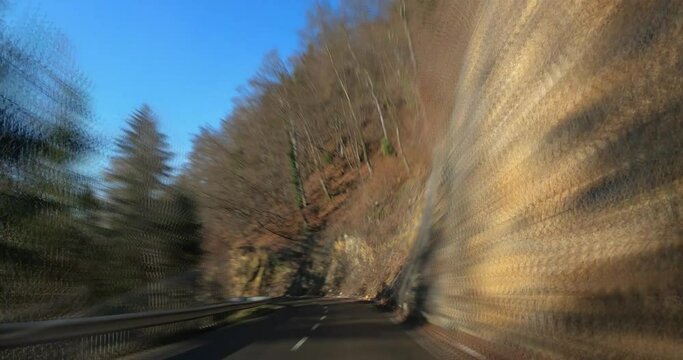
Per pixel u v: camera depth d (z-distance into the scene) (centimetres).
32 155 1246
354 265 5478
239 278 6003
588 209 790
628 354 644
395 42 5122
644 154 668
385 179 5588
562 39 993
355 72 6538
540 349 893
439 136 2894
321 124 7169
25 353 991
